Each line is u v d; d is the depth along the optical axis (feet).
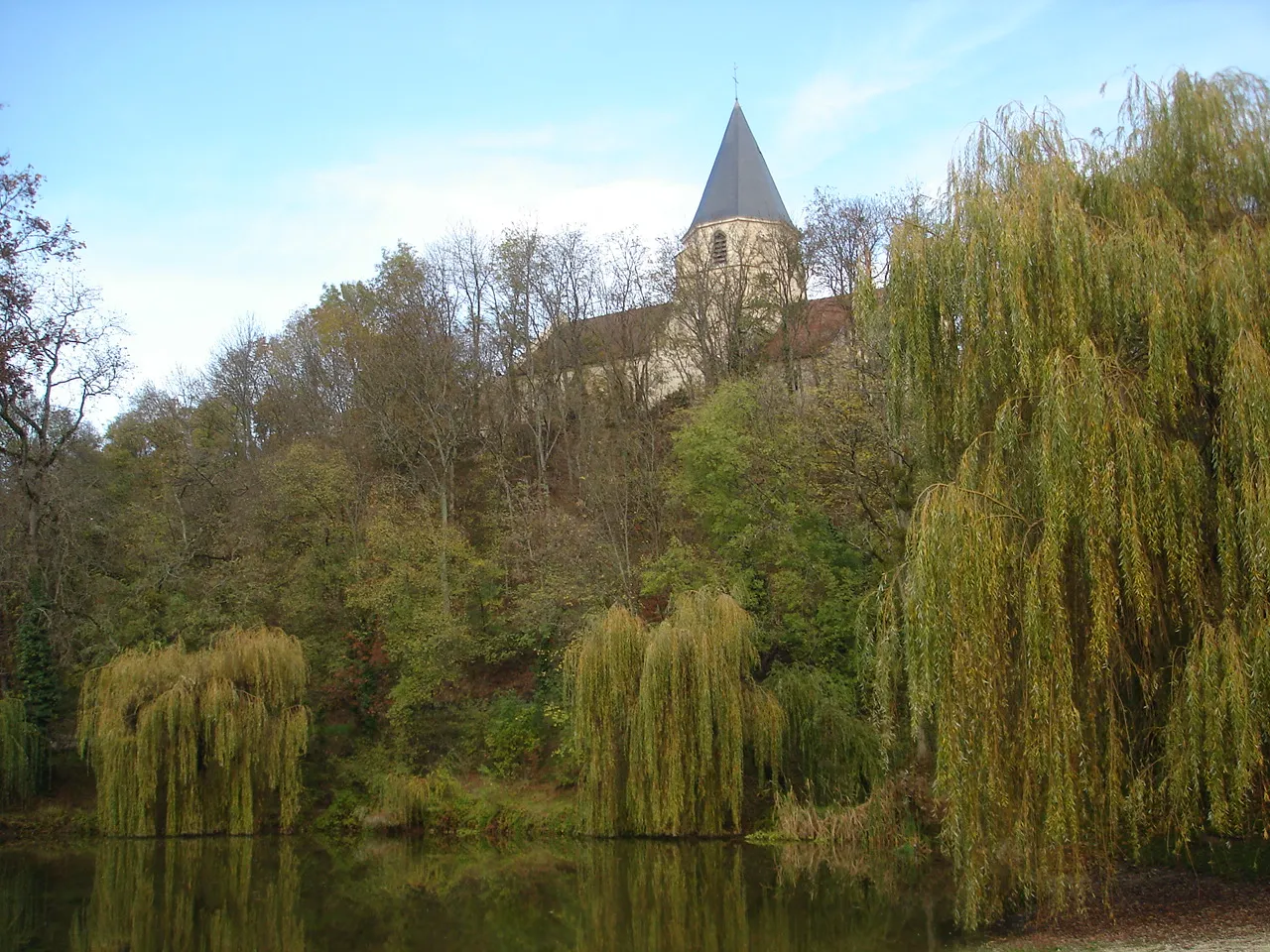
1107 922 44.62
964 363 45.19
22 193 85.46
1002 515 41.04
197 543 111.96
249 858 77.00
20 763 88.07
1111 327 41.86
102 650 95.40
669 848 73.36
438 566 99.66
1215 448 39.86
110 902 62.49
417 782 88.38
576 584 96.78
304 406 147.43
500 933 53.57
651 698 73.46
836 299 124.57
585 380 136.98
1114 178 45.65
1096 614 37.96
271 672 86.53
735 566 88.74
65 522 103.50
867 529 86.07
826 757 74.95
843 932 49.90
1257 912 44.50
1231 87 46.14
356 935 53.93
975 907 41.57
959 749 39.40
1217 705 37.32
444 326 132.67
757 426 95.04
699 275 135.64
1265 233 41.47
